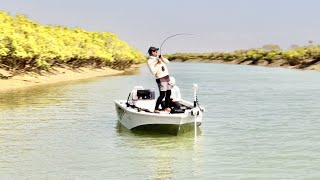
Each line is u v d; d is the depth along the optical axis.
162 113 18.39
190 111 17.84
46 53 56.34
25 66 51.66
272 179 13.02
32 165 14.33
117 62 97.69
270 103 32.06
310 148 16.94
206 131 20.28
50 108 27.61
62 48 66.06
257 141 18.16
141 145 17.22
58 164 14.47
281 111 27.45
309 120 23.72
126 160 15.03
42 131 19.94
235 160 15.13
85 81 55.34
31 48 49.97
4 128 20.55
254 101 33.47
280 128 21.23
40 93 37.28
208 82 57.88
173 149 16.62
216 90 44.50
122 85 49.50
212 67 134.12
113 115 24.84
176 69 114.94
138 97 20.80
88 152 16.09
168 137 18.69
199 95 38.88
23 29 56.66
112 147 16.91
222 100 34.31
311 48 119.25
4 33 47.34
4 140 17.97
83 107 28.34
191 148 16.78
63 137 18.66
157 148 16.78
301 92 41.84
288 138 18.86
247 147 17.05
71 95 36.34
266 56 149.88
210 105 30.78
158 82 18.33
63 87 44.41
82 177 13.12
